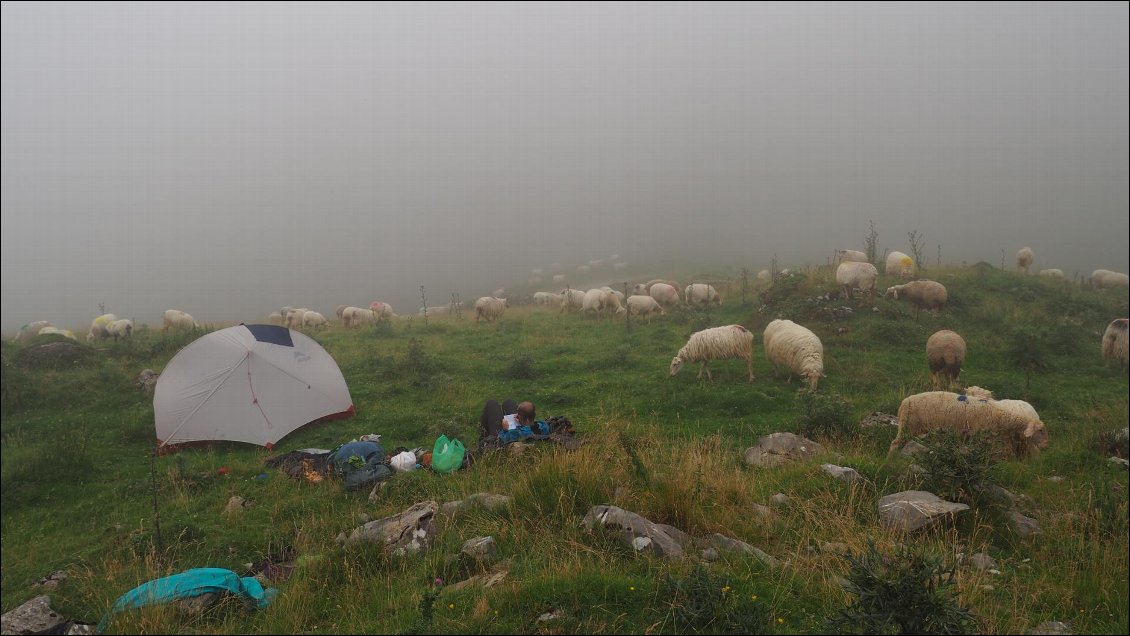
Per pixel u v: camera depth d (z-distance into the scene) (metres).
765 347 13.34
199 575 4.75
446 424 9.48
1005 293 20.16
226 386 10.32
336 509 6.93
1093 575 4.41
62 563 5.96
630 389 12.50
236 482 8.16
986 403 8.01
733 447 8.91
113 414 11.48
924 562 3.67
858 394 11.73
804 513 5.62
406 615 3.91
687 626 3.70
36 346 14.79
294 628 4.10
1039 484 6.52
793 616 3.83
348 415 11.45
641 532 4.84
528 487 5.86
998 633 3.67
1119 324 13.43
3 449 9.49
